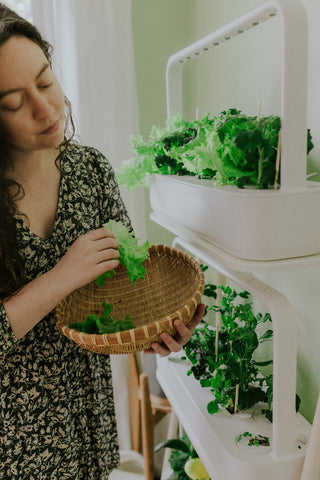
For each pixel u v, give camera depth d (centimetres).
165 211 88
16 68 59
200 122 81
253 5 99
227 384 83
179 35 147
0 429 83
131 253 81
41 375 85
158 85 151
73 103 132
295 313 93
